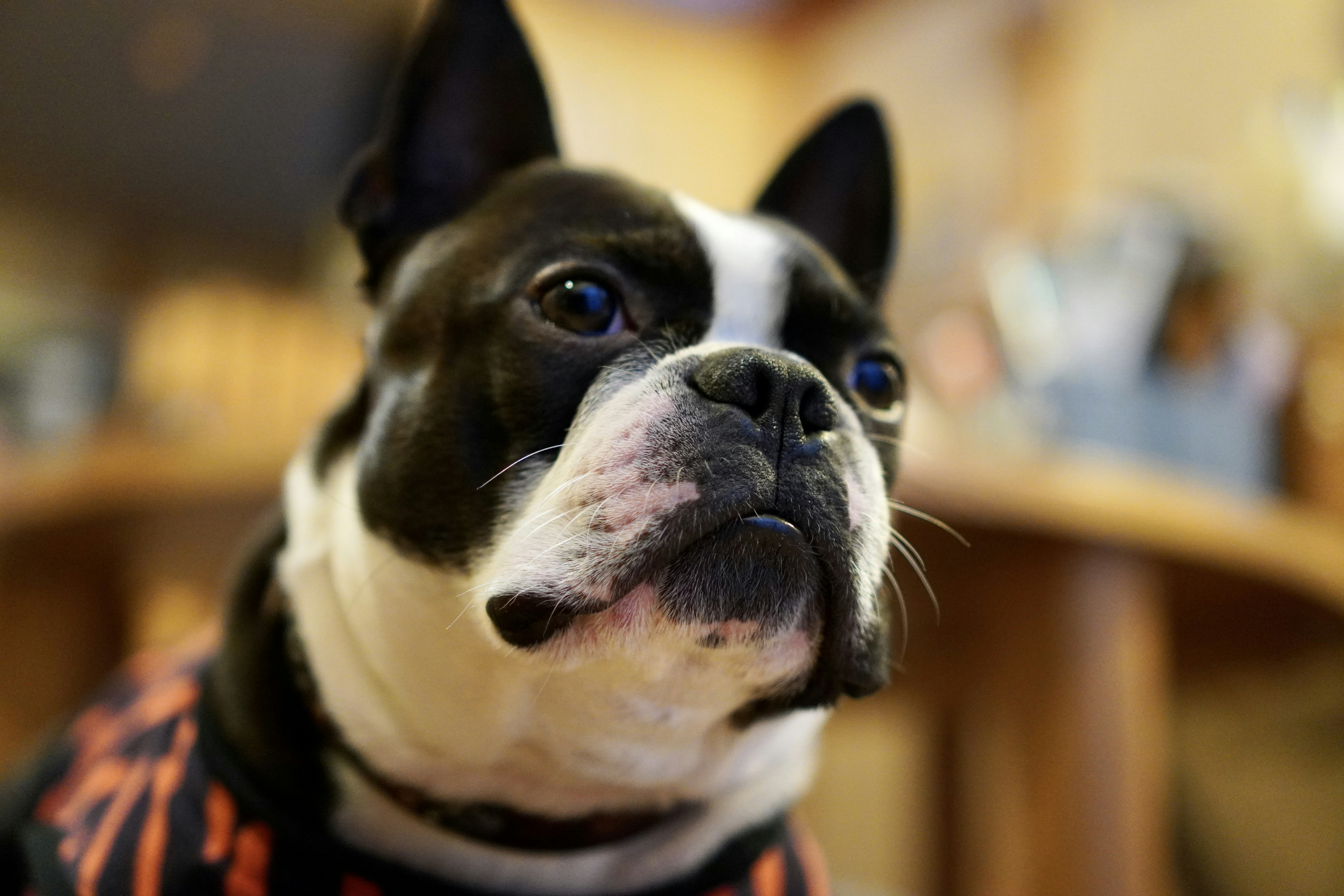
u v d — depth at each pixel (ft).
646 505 2.53
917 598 5.36
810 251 3.31
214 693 3.45
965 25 12.11
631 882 3.40
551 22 12.23
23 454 7.27
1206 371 7.33
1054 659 4.97
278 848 3.11
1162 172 10.78
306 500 3.59
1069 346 7.19
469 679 3.06
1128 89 11.65
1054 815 4.89
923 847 8.67
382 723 3.25
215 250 10.15
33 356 9.21
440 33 3.74
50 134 9.48
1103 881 4.75
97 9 9.50
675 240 3.04
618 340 2.95
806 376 2.64
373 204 3.72
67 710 7.11
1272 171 9.91
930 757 8.45
